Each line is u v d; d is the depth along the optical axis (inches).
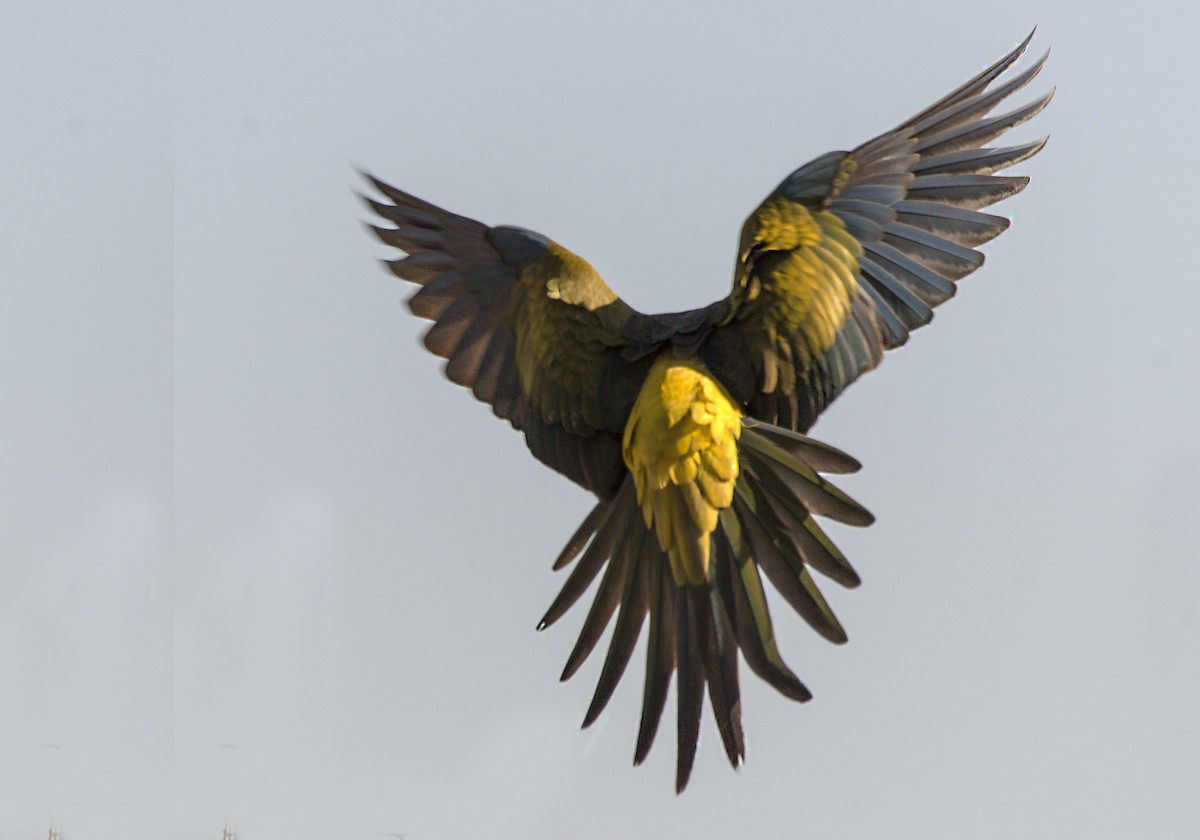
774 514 409.4
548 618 429.7
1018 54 473.1
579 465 444.5
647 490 414.6
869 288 450.3
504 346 473.1
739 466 414.6
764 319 434.3
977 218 458.0
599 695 412.8
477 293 479.5
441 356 477.4
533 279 466.9
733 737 395.5
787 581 405.1
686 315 446.9
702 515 406.6
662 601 413.7
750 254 445.1
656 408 416.5
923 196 462.0
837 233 452.4
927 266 454.9
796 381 433.7
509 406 468.4
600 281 463.5
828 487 406.3
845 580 401.1
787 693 397.1
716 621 404.8
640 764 399.5
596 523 438.3
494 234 483.5
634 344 442.0
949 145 468.4
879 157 466.9
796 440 410.6
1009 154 465.7
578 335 448.5
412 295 485.4
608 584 426.6
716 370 430.9
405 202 498.6
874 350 446.6
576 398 443.8
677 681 402.6
